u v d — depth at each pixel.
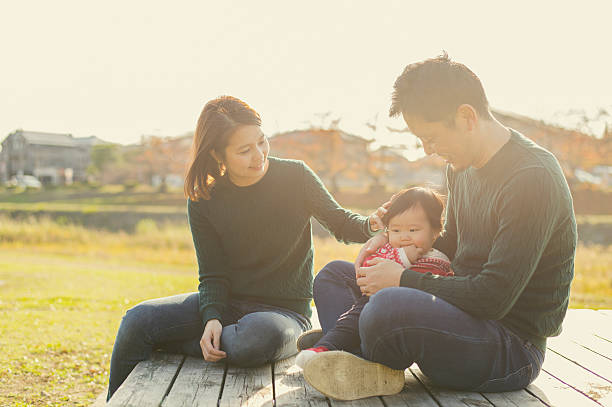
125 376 2.88
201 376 2.61
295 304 3.12
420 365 2.31
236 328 2.77
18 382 4.87
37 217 35.84
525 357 2.30
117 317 7.74
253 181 2.97
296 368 2.75
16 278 11.49
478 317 2.20
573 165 40.47
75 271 12.91
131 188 64.44
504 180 2.21
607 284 11.50
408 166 43.59
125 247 20.44
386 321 2.19
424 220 2.65
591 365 2.81
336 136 45.53
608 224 25.62
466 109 2.13
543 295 2.28
